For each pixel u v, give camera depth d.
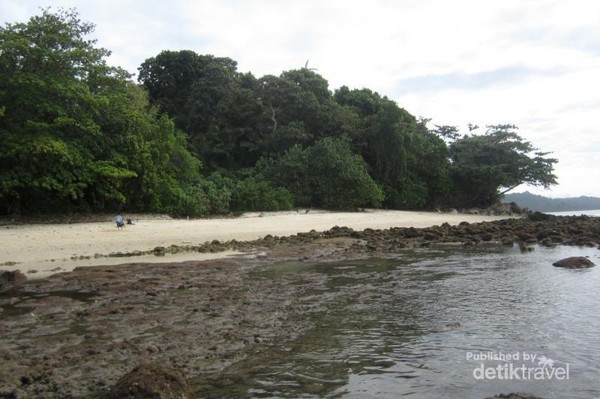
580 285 12.73
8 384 6.03
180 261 16.48
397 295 11.51
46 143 24.91
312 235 24.69
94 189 28.95
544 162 57.28
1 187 24.36
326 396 5.81
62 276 13.18
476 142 59.09
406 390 6.00
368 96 57.34
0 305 10.24
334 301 10.84
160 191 31.39
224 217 32.56
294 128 46.28
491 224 32.41
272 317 9.36
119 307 9.98
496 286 12.63
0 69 26.62
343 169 41.94
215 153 48.06
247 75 53.19
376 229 28.98
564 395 5.90
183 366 6.73
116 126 30.30
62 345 7.61
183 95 56.00
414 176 53.44
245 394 5.85
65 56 27.67
